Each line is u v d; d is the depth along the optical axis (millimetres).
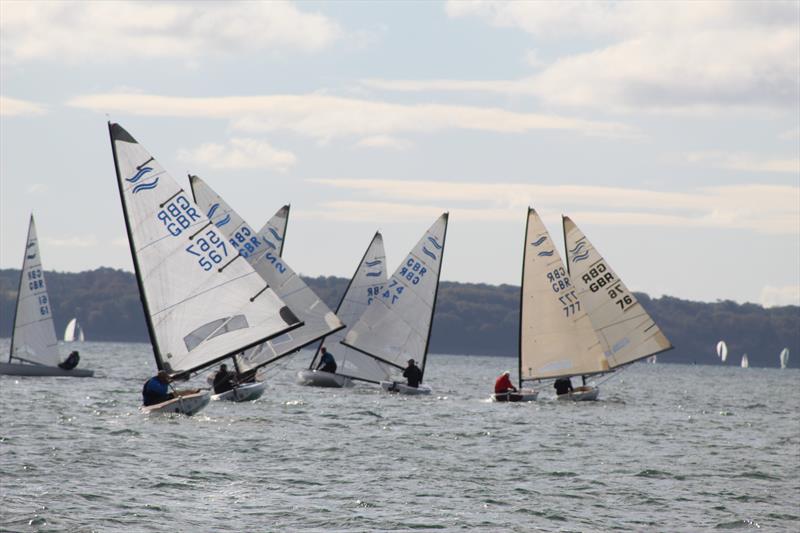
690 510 87125
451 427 140500
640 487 97125
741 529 80812
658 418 173375
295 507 82500
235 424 130625
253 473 96000
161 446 109188
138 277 140750
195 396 138500
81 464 96375
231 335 141750
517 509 85000
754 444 136375
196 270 141625
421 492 90375
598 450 122500
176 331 140875
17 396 167875
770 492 96688
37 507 78125
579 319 199125
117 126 141250
